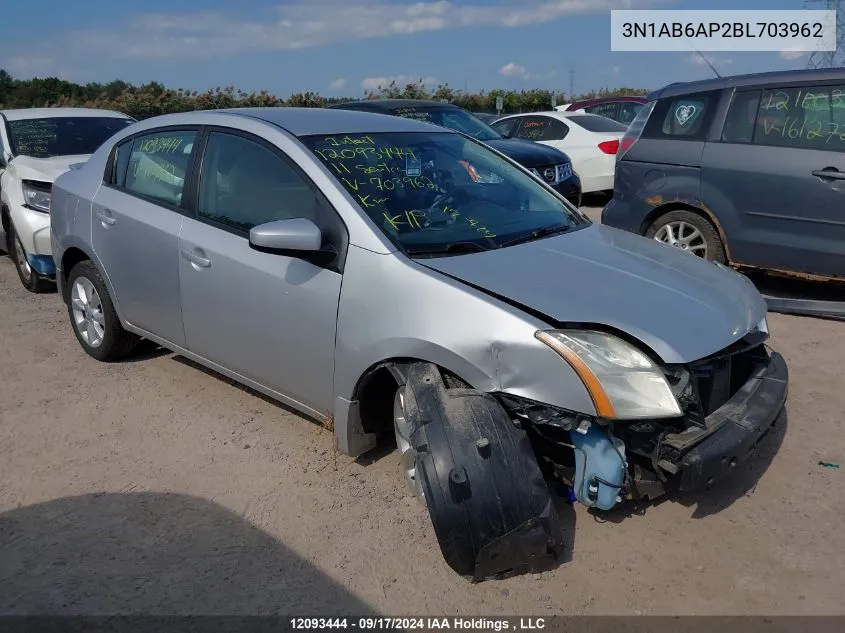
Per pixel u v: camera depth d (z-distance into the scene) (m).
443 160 3.97
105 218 4.50
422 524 3.16
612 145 10.96
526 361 2.75
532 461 2.71
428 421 2.76
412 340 2.99
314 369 3.42
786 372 3.35
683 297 3.09
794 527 3.11
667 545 3.00
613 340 2.76
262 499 3.36
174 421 4.13
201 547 3.03
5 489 3.47
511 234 3.57
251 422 4.09
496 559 2.65
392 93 24.16
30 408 4.33
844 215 5.40
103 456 3.76
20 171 6.68
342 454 3.71
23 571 2.89
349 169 3.54
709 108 6.14
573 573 2.85
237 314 3.71
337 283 3.26
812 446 3.75
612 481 2.75
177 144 4.22
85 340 5.03
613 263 3.36
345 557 2.96
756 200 5.82
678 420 2.78
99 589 2.79
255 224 3.67
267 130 3.76
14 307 6.41
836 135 5.48
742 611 2.65
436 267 3.09
